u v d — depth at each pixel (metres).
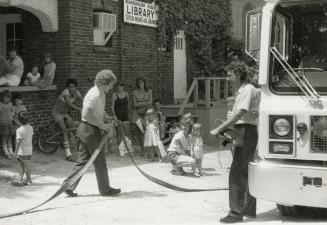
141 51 16.08
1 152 11.59
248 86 6.46
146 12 16.14
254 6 21.70
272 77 6.20
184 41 18.77
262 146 6.16
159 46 17.03
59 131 12.80
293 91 6.08
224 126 6.45
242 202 6.53
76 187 9.03
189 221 6.67
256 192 6.03
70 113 12.92
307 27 6.30
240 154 6.50
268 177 5.93
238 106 6.39
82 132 8.23
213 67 19.73
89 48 13.72
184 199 8.18
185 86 18.83
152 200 8.07
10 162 11.06
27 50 13.42
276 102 6.10
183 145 10.66
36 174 10.10
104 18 13.98
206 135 16.50
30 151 9.12
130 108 13.81
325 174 5.71
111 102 13.65
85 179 9.90
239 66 6.53
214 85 17.42
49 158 11.89
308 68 6.23
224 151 14.86
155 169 11.38
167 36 17.42
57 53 13.12
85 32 13.55
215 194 8.69
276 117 6.06
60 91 13.09
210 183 9.88
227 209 7.47
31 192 8.60
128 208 7.49
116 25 14.91
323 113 5.85
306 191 5.79
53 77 12.79
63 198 8.22
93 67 13.89
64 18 13.03
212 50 20.44
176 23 17.70
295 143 5.98
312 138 5.91
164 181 9.90
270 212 7.36
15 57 12.11
